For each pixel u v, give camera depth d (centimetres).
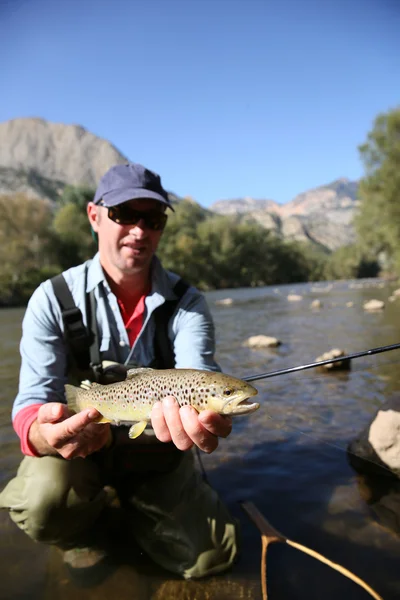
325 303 614
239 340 316
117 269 95
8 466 120
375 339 270
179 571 81
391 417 115
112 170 96
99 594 76
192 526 86
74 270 99
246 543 88
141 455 93
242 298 872
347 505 100
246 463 121
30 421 83
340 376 181
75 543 90
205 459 125
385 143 992
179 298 100
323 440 129
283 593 75
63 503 84
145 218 92
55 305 94
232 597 75
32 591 77
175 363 98
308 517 96
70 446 79
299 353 249
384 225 1080
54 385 91
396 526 91
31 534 86
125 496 98
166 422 71
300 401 155
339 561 82
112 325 96
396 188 975
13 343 348
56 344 93
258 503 102
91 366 95
